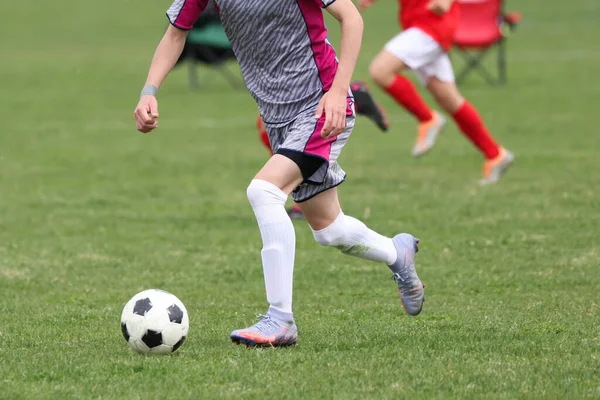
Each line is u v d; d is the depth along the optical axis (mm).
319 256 23547
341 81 14820
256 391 12789
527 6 107875
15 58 77188
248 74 15680
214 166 37406
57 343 15766
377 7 105938
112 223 27844
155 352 14664
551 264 21875
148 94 15594
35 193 32406
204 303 19203
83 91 60281
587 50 75188
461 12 58375
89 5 113062
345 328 16703
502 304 18516
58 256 23875
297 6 15031
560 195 29781
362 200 30000
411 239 17125
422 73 31906
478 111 49469
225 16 15328
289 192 15258
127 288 20672
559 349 14820
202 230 26906
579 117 46750
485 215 27484
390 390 12758
